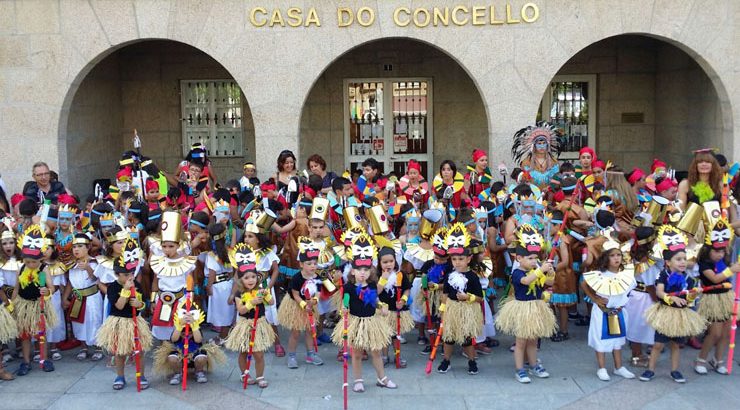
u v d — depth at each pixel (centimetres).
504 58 1069
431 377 705
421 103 1366
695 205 718
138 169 962
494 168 1088
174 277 701
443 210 777
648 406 631
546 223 785
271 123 1088
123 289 664
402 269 785
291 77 1078
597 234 740
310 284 708
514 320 677
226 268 787
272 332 685
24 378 718
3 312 698
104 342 671
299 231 827
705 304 693
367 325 656
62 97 1089
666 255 669
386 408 636
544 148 985
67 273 777
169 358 691
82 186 1209
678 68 1257
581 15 1059
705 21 1056
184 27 1076
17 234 769
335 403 648
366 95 1365
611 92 1359
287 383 697
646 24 1058
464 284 682
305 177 962
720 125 1108
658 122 1345
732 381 685
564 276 791
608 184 812
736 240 808
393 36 1070
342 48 1070
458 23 1063
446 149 1366
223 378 713
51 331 762
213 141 1380
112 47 1083
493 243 820
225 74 1358
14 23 1082
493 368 728
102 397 669
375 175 965
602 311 686
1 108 1095
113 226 719
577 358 750
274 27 1072
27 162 1100
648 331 706
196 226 788
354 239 671
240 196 908
